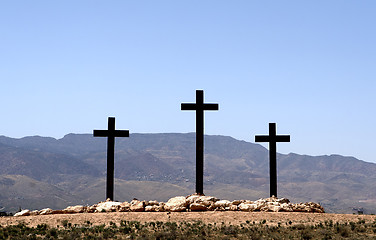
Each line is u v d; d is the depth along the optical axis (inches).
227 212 1836.9
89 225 1684.3
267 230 1596.9
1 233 1541.6
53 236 1535.4
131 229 1608.0
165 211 1865.2
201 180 2023.9
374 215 1876.2
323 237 1528.1
